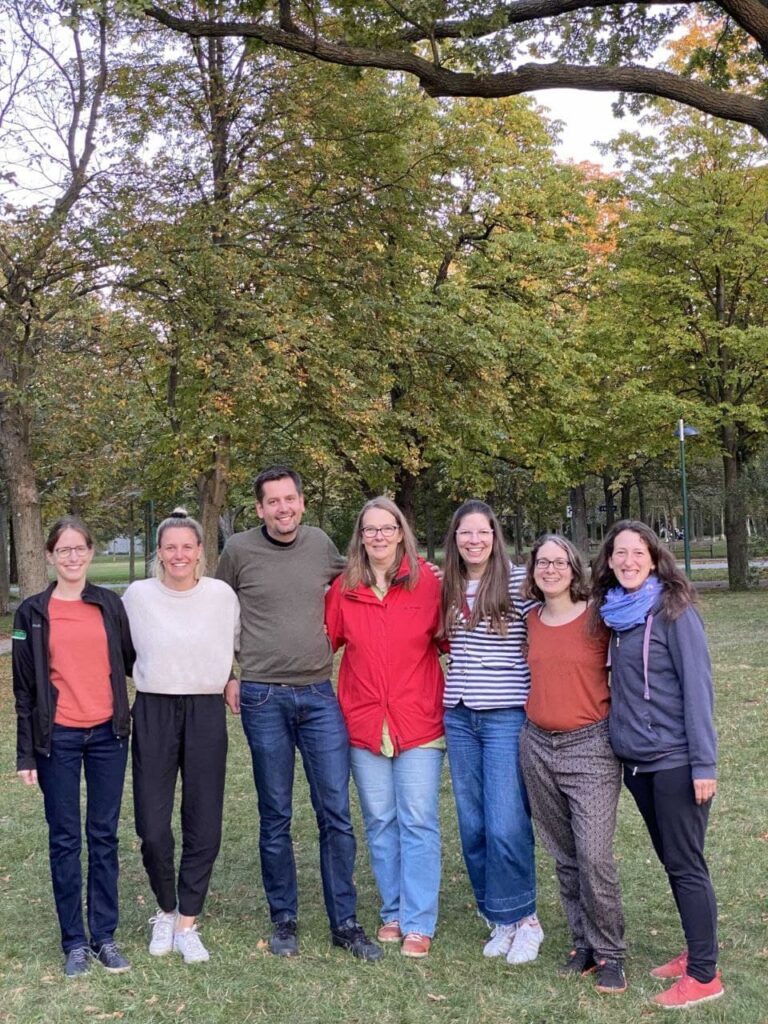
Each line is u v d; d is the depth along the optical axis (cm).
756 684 1009
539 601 400
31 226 1277
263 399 1274
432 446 1878
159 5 1350
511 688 404
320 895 490
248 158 1477
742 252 2272
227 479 1548
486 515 409
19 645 397
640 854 523
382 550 420
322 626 429
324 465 1672
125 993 376
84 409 1456
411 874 417
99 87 1376
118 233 1279
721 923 426
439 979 383
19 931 447
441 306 1847
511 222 2097
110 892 409
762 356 2306
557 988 371
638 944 411
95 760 406
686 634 357
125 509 3269
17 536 1437
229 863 543
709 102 957
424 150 1592
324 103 1468
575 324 2194
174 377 1473
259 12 1015
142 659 410
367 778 429
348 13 1010
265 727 423
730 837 537
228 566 431
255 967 397
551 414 2153
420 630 421
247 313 1300
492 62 956
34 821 636
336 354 1399
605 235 2467
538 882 496
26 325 1325
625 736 364
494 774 406
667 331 2308
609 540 378
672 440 2425
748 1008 345
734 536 2445
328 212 1457
